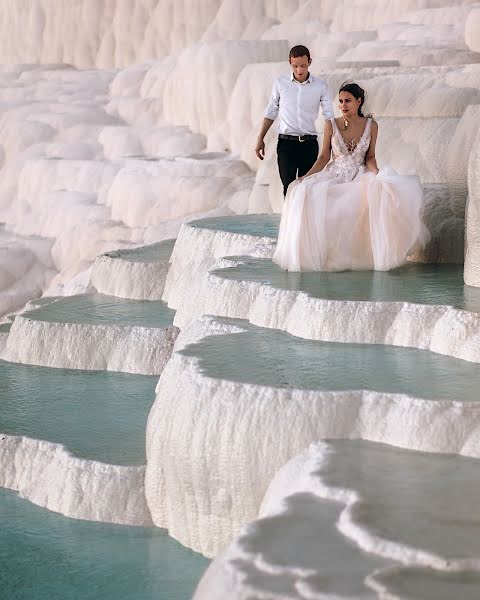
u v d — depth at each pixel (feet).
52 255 52.26
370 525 12.82
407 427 16.12
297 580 11.66
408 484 14.40
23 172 58.18
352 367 18.84
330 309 21.42
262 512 15.99
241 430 16.85
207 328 23.40
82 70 72.90
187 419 17.65
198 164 50.11
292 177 31.42
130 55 71.41
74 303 32.27
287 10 64.08
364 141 26.71
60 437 21.95
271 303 22.90
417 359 19.45
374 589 11.24
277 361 19.33
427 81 37.19
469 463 15.30
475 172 23.26
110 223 50.72
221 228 32.12
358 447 16.01
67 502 20.10
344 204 26.02
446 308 20.57
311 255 25.95
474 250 23.57
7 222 58.18
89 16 73.31
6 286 51.44
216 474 17.07
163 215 49.32
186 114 57.88
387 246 26.07
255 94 51.65
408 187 26.17
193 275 30.42
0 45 79.15
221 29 65.98
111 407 24.34
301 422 16.61
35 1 76.48
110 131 58.18
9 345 29.68
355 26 59.06
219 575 12.32
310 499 14.20
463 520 13.05
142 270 33.01
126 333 28.09
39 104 64.44
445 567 11.73
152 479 19.01
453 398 16.48
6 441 21.94
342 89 26.53
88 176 54.90
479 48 44.73
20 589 16.70
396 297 22.11
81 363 28.27
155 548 18.12
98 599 16.26
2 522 19.81
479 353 19.24
